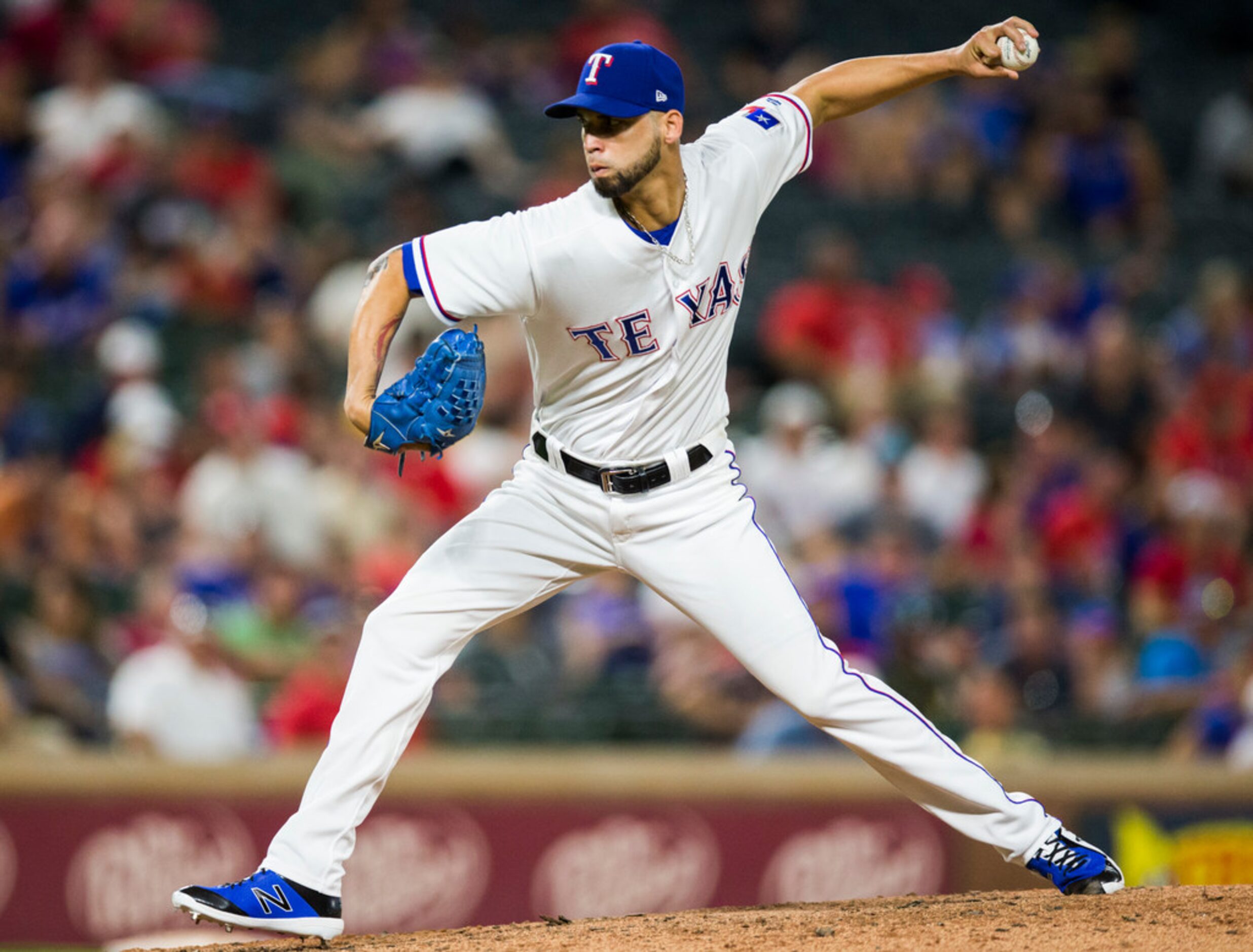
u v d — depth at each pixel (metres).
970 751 25.39
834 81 13.58
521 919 23.33
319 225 38.84
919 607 28.45
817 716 13.01
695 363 12.59
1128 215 46.81
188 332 34.56
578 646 27.69
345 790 12.74
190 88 40.34
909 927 12.73
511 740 25.44
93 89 39.06
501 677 27.22
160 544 28.72
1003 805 13.38
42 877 22.81
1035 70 49.22
